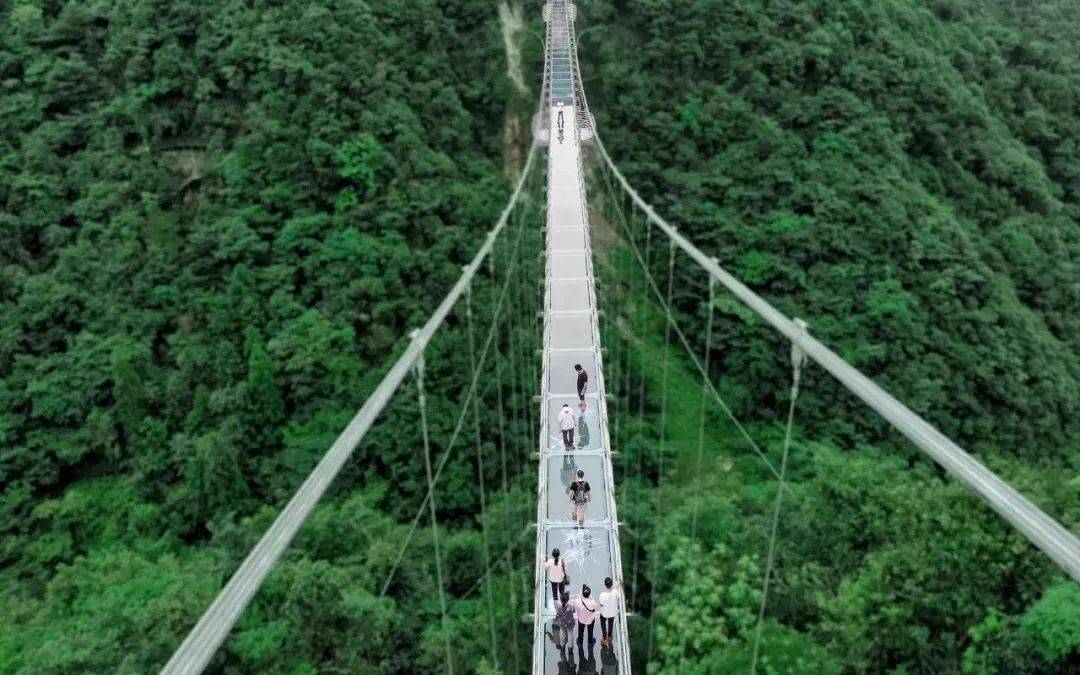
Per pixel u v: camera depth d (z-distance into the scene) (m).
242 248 27.56
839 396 27.52
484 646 17.48
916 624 13.40
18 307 27.11
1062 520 13.87
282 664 14.80
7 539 24.22
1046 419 27.20
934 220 30.98
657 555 17.80
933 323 29.00
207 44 30.95
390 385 9.14
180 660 4.79
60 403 25.69
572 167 27.47
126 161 29.91
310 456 23.91
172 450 24.94
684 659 14.44
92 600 17.25
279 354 25.45
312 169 29.31
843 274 29.56
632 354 29.92
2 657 16.17
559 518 13.38
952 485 14.13
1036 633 11.38
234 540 20.42
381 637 16.33
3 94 31.12
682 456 26.70
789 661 13.48
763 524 18.64
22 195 29.12
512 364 24.30
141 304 27.47
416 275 27.36
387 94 31.16
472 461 24.22
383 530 20.27
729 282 11.21
